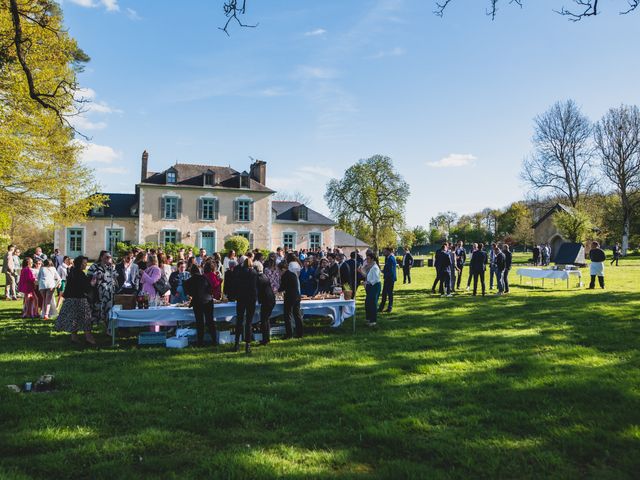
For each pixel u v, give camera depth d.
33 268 12.05
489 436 4.14
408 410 4.78
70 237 34.69
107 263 9.44
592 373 5.95
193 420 4.56
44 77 13.13
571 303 12.75
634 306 11.81
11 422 4.53
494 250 16.14
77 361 7.04
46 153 17.47
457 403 5.02
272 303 8.51
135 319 8.27
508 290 16.12
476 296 14.97
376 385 5.62
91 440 4.13
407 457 3.82
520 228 65.69
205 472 3.56
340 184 48.81
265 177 41.19
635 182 43.28
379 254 47.78
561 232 37.59
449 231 92.38
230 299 8.90
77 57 17.28
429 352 7.34
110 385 5.73
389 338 8.59
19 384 5.83
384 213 47.53
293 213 43.41
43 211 18.52
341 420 4.55
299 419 4.62
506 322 9.94
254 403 4.95
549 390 5.34
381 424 4.38
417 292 16.58
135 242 35.97
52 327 10.29
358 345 8.02
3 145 15.02
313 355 7.33
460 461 3.68
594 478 3.43
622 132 43.34
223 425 4.51
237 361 7.02
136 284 10.67
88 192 19.44
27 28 11.23
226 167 40.34
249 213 38.81
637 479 3.40
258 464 3.61
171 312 8.38
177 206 36.62
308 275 13.08
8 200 17.59
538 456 3.73
